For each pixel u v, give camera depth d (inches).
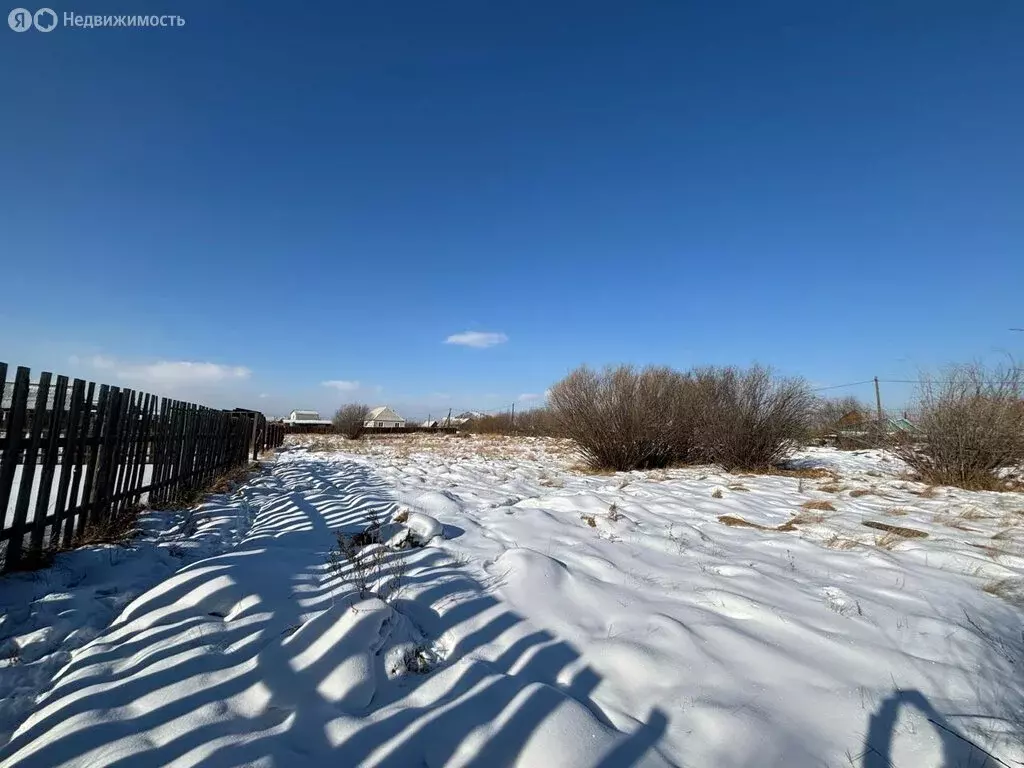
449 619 137.2
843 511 272.7
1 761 80.1
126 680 101.4
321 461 612.1
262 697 97.9
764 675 112.2
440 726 92.3
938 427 380.5
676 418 519.5
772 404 473.4
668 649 121.3
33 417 154.3
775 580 165.6
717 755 89.0
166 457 279.6
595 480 417.7
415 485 382.6
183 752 83.0
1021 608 145.5
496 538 214.7
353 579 161.5
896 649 124.0
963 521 249.1
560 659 120.0
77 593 140.2
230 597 140.4
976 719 97.7
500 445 952.3
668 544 206.7
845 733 95.0
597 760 84.4
